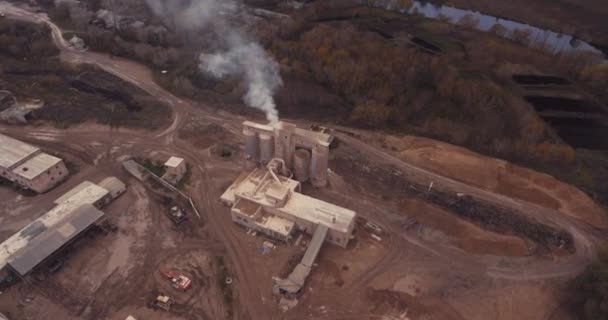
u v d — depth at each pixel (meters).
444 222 74.81
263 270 65.88
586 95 121.38
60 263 65.19
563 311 60.81
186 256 68.12
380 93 110.81
